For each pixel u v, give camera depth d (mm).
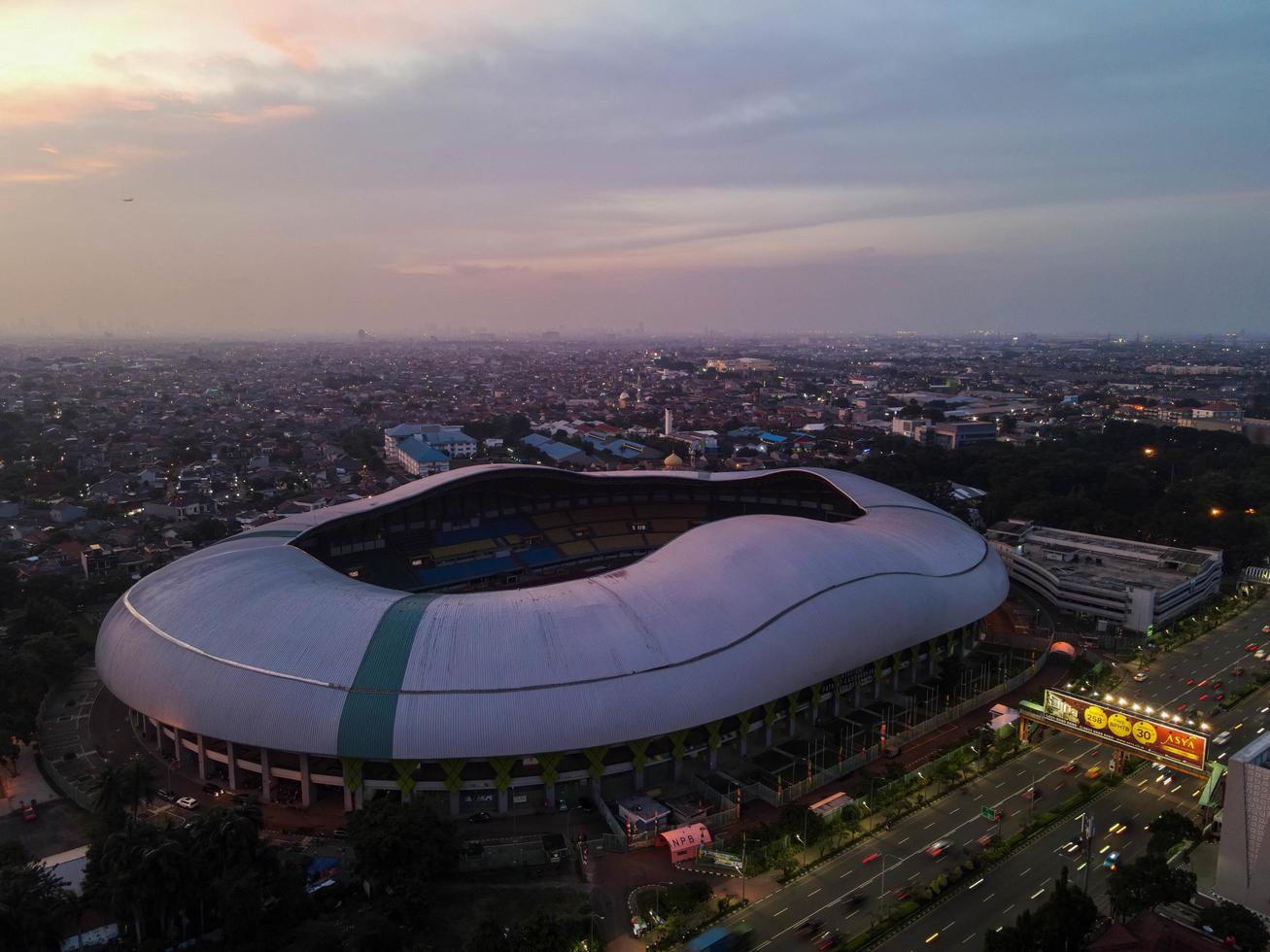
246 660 95375
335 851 86125
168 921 74250
